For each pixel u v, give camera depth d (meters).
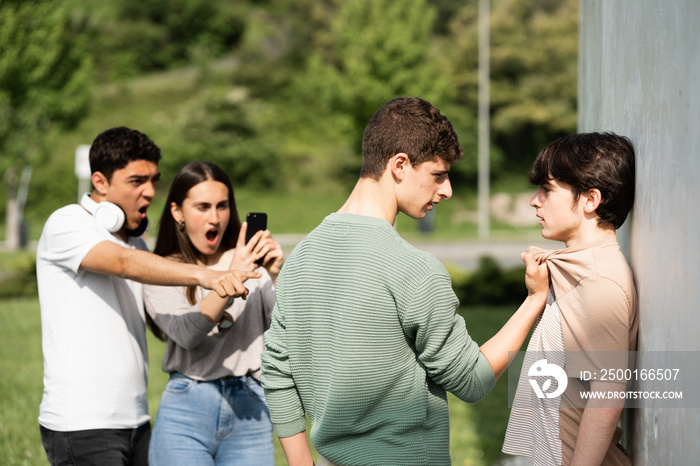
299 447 2.09
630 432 2.14
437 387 1.91
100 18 19.06
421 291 1.80
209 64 41.12
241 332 2.73
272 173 32.44
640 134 2.00
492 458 4.69
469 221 32.81
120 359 2.67
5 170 17.12
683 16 1.61
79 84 17.97
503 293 12.16
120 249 2.54
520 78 38.06
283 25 43.88
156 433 2.66
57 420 2.60
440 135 1.90
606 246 1.98
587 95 3.85
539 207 2.10
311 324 1.95
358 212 1.97
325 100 29.09
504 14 38.91
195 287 2.74
